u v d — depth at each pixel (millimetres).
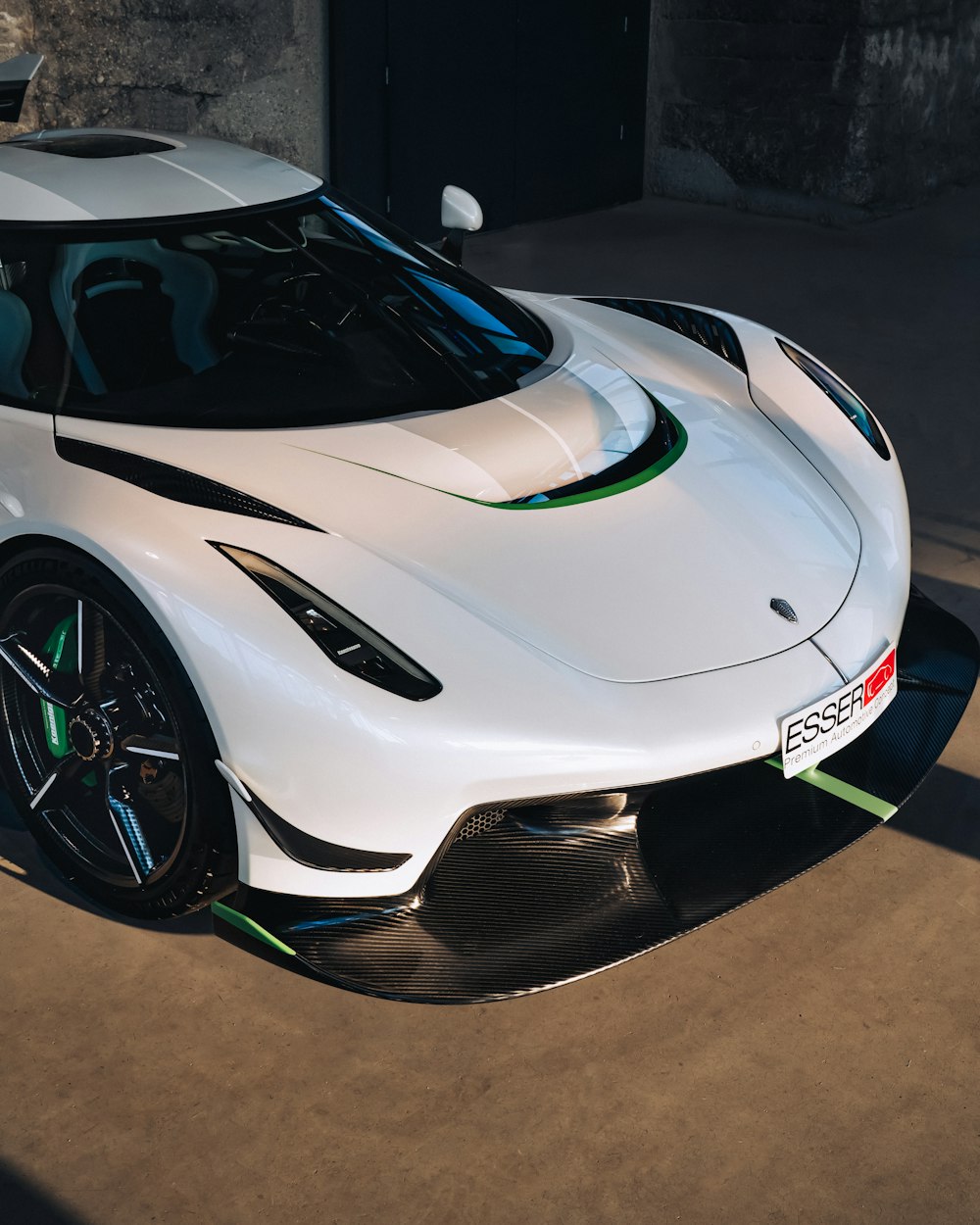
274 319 2451
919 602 2666
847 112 6887
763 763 2164
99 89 5227
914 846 2381
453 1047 1952
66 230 2469
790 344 2943
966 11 7352
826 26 6812
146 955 2145
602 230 7004
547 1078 1896
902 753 2273
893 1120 1814
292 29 5645
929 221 7191
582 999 2043
